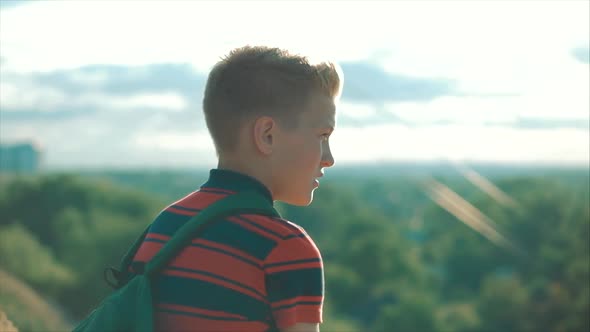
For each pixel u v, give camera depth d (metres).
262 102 1.75
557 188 100.31
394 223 118.06
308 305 1.67
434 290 101.19
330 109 1.80
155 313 1.69
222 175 1.79
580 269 69.50
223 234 1.69
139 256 1.81
